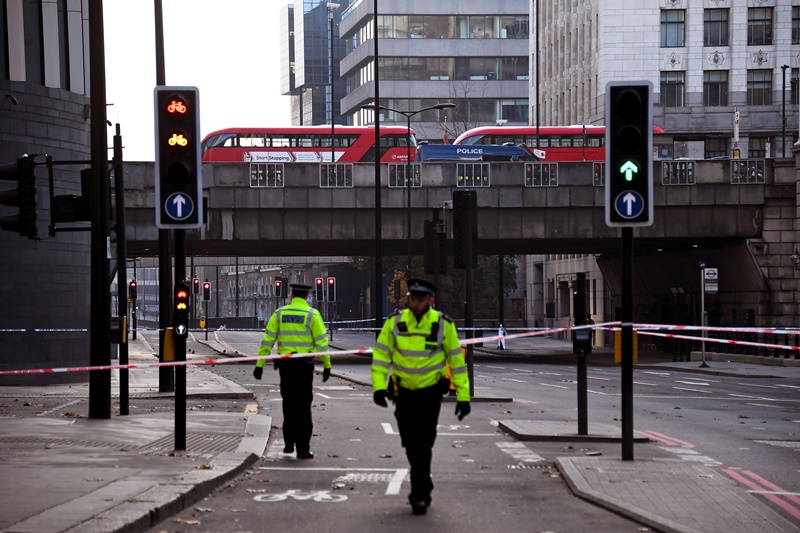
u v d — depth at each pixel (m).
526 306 165.25
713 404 44.19
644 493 19.20
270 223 85.12
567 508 18.19
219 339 146.75
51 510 15.77
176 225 23.70
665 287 112.62
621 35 133.12
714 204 87.31
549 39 160.50
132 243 85.56
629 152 22.89
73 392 44.38
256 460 23.80
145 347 110.31
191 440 26.27
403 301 170.38
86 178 31.70
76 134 53.53
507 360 95.38
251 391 46.22
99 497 17.03
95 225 31.56
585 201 85.81
